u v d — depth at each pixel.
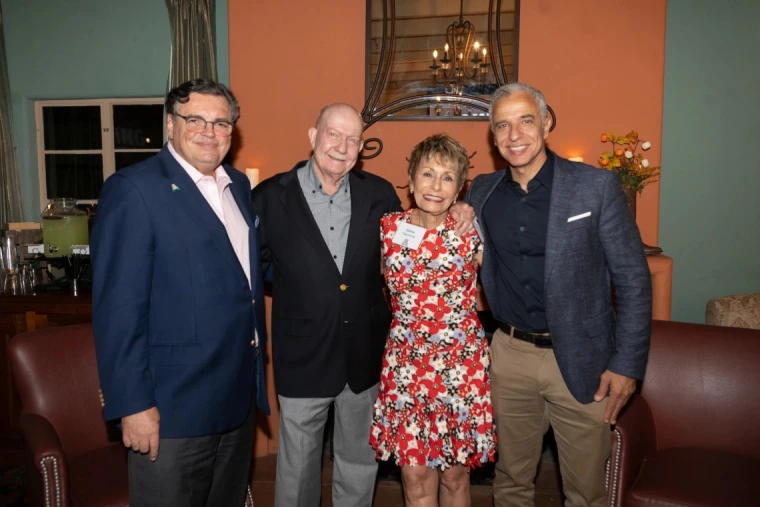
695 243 3.23
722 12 3.11
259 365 1.80
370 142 3.34
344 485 2.08
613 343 1.83
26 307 2.94
